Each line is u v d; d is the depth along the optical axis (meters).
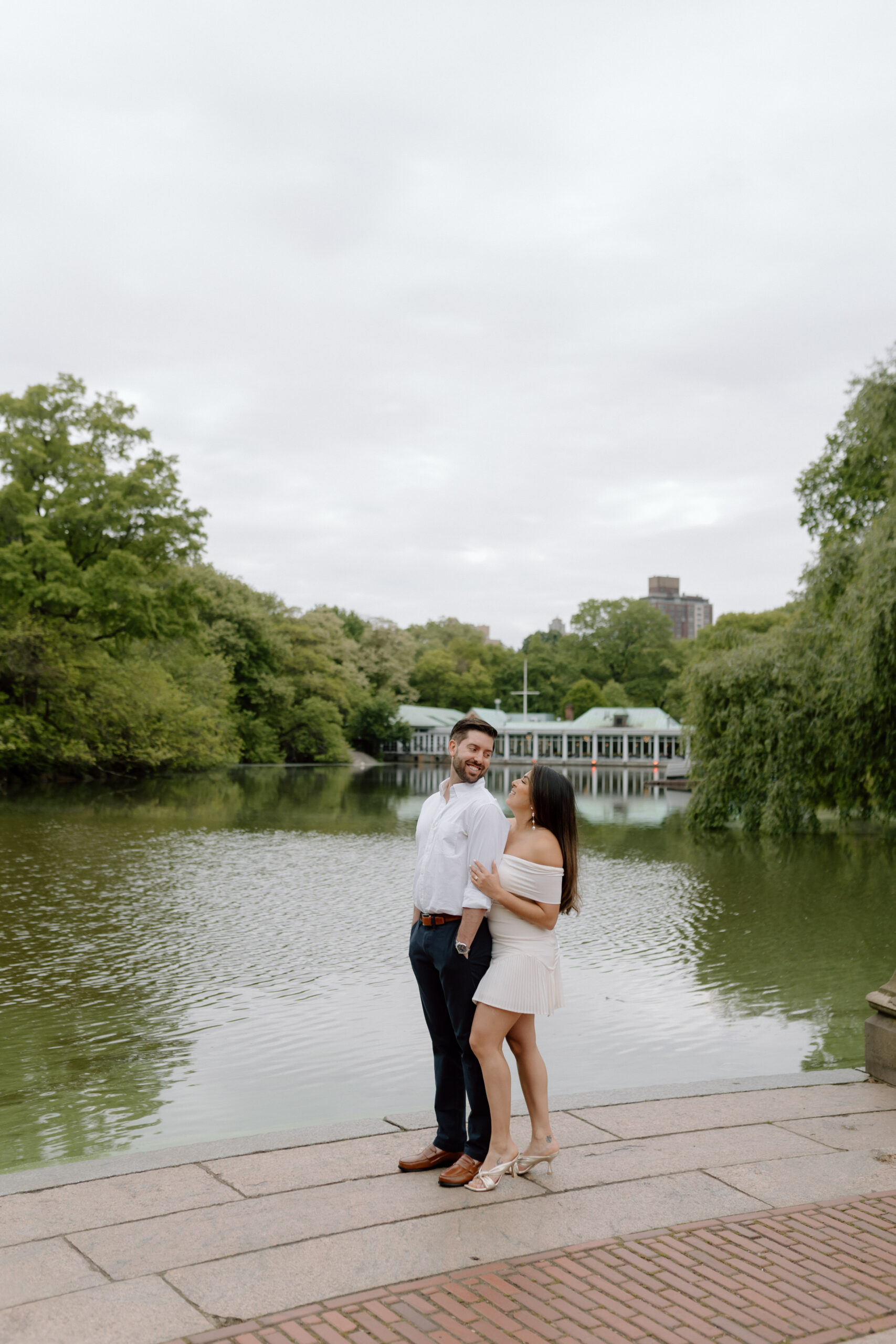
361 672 98.81
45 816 28.00
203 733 49.66
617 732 88.00
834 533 32.34
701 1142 4.75
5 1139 6.62
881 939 13.45
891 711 22.08
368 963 11.71
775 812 23.92
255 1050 8.53
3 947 12.47
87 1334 3.02
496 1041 4.18
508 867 4.23
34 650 38.16
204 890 16.61
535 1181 4.25
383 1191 4.12
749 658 25.08
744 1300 3.28
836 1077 5.84
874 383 23.28
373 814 31.20
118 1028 9.13
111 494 39.19
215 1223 3.79
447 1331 3.05
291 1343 2.98
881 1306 3.26
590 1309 3.20
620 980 11.25
